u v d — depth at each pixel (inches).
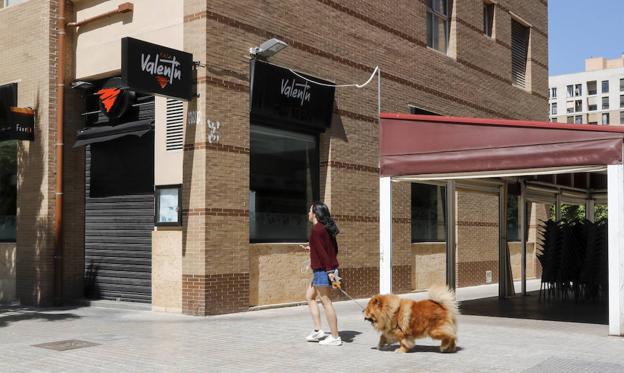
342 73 596.1
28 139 551.5
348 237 593.3
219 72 474.9
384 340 321.1
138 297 521.3
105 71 539.2
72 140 560.7
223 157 474.6
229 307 474.3
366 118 622.8
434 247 731.4
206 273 457.7
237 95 488.7
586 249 599.5
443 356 304.3
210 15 470.0
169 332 382.3
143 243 521.7
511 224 906.1
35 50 559.2
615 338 363.9
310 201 570.9
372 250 621.0
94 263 557.9
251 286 499.2
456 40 775.1
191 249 463.8
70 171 559.8
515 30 943.7
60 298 540.1
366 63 627.2
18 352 315.9
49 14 551.2
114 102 528.4
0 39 590.6
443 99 745.0
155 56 440.8
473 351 317.4
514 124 413.7
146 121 515.2
